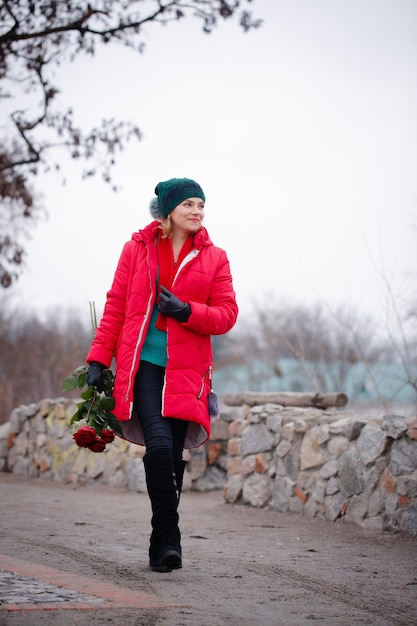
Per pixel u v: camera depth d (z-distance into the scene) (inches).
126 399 192.4
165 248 202.4
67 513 336.2
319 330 975.0
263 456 366.3
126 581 183.5
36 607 150.2
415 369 638.5
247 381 1257.4
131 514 340.2
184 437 201.9
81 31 526.6
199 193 203.0
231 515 345.1
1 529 269.6
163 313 192.9
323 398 372.5
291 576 204.8
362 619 160.1
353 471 315.0
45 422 544.7
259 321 1280.8
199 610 158.1
